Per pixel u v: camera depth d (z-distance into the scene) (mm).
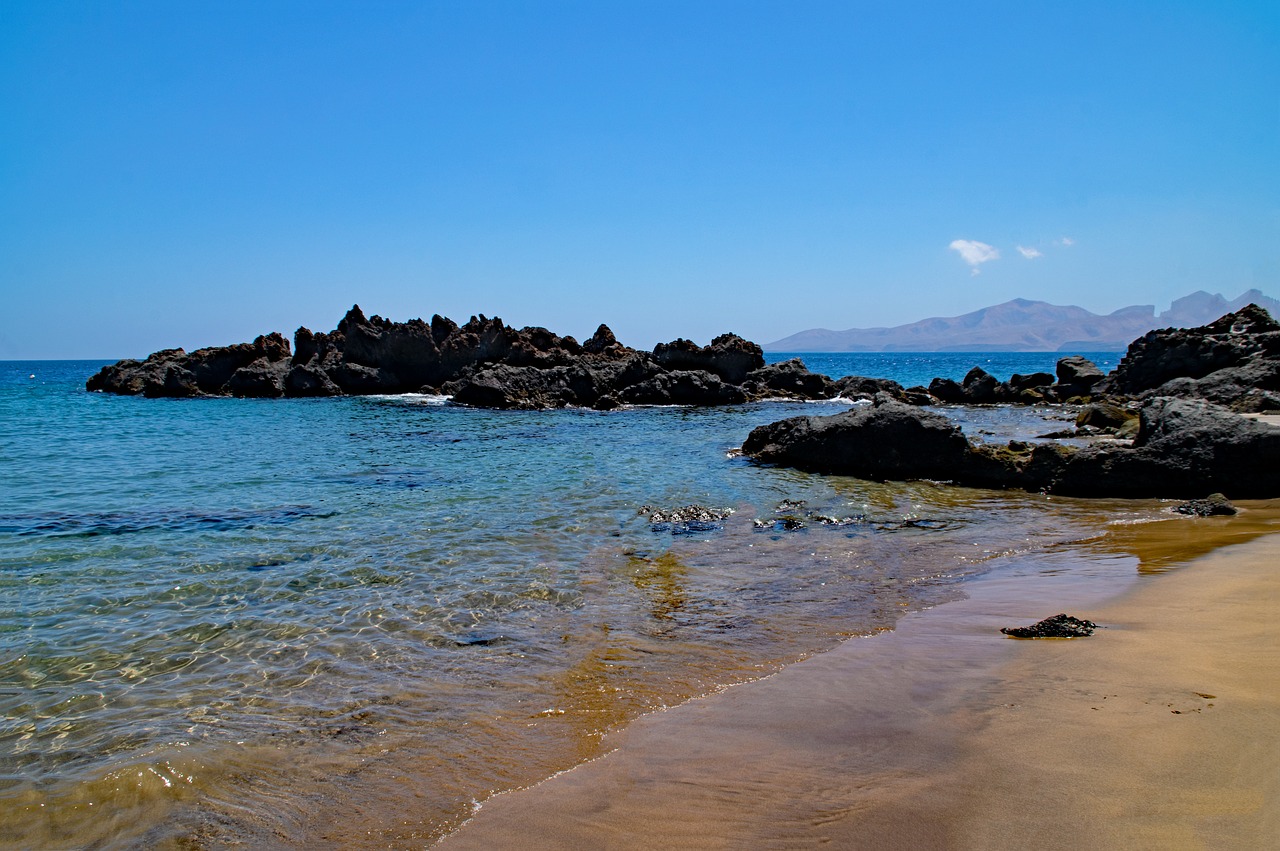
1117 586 9938
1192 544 12125
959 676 7004
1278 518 13875
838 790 5113
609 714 6641
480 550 12320
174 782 5668
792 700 6738
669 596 10094
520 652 8164
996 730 5762
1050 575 10797
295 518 14578
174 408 43438
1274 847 3973
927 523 14508
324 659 7992
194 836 5016
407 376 56688
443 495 16938
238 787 5594
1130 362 42469
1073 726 5688
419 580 10695
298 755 6039
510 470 20672
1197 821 4293
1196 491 16172
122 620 9109
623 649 8219
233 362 55375
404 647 8312
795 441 21391
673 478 19312
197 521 14305
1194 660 6832
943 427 19219
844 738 5914
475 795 5395
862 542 13062
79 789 5582
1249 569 10164
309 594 10094
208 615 9297
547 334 55719
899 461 19469
